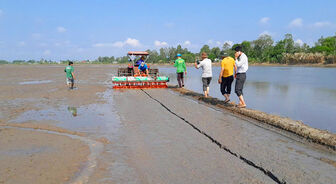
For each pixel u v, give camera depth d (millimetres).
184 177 3598
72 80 15086
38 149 4629
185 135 5656
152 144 5020
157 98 11102
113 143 5059
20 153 4414
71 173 3648
